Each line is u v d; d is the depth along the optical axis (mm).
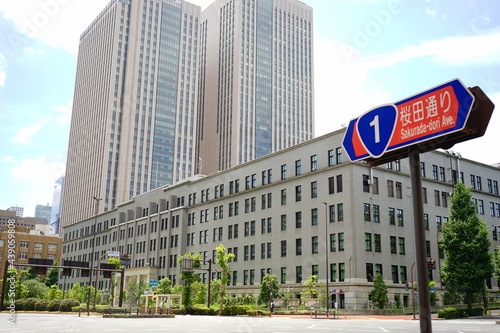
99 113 135000
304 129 165750
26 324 26469
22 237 114750
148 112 137625
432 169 56312
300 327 25094
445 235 42312
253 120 153750
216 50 167875
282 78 164625
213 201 68625
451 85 8609
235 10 162625
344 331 21828
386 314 44656
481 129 8367
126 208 91250
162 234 77000
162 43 144875
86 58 153625
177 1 150375
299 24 175125
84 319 34781
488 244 41250
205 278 66938
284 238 55562
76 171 141750
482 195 61156
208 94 167875
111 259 63406
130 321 31828
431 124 8812
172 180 138000
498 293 56812
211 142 160500
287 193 56531
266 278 51625
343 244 48125
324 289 47219
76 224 112500
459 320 33781
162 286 60844
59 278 115062
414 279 50656
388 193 51469
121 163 129625
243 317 39844
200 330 22547
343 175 49719
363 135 10211
